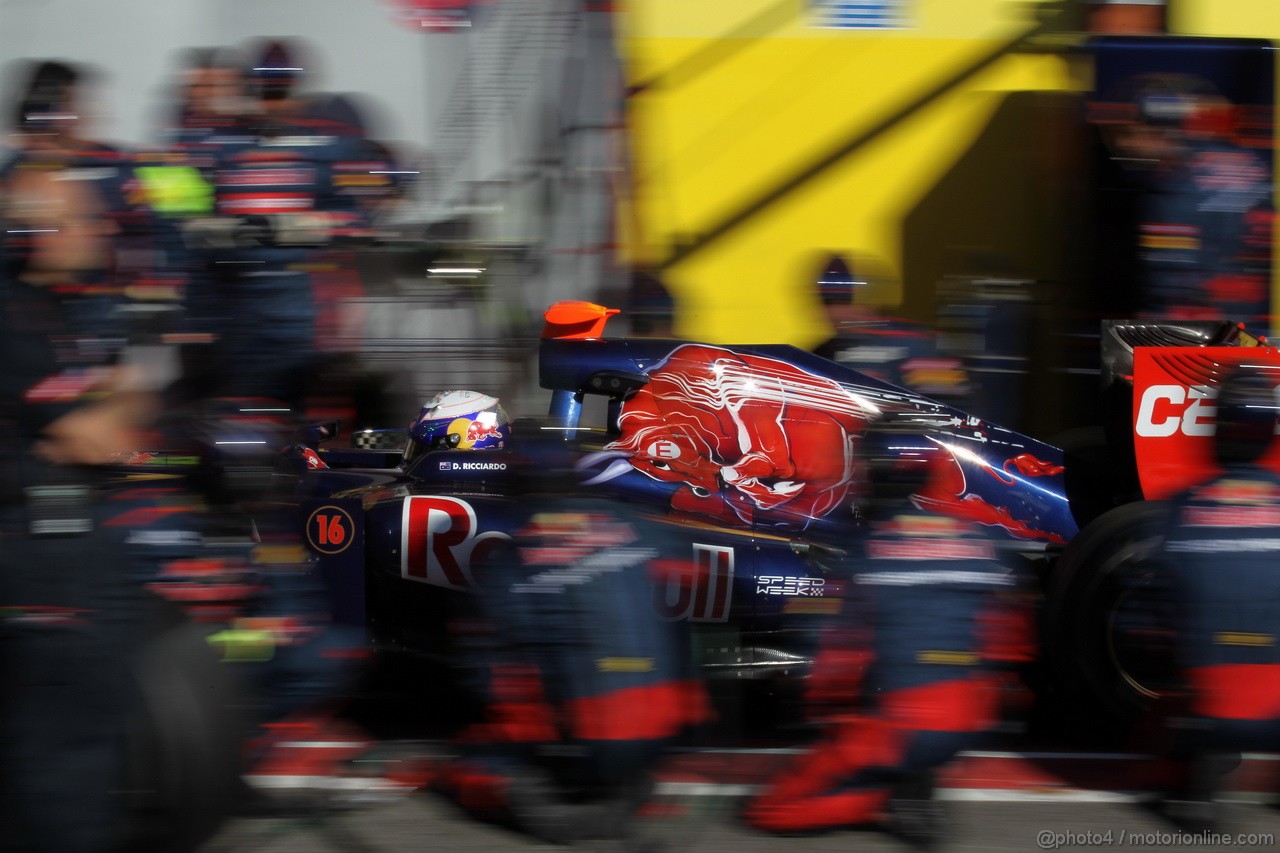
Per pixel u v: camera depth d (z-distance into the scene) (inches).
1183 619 490.6
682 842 497.4
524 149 636.7
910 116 1069.8
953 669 473.7
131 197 567.8
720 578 616.7
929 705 474.0
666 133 1056.2
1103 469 679.7
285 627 523.8
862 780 495.5
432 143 637.3
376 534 611.8
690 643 616.7
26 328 477.4
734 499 650.8
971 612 472.4
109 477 498.3
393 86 648.4
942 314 945.5
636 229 679.7
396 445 791.7
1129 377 665.6
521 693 491.2
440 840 499.8
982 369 919.0
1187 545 482.3
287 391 573.3
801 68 1061.1
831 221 1075.9
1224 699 479.5
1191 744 494.0
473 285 605.6
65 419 471.2
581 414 696.4
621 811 489.7
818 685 499.5
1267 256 711.1
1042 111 1041.5
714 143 1061.8
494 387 608.7
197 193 578.6
